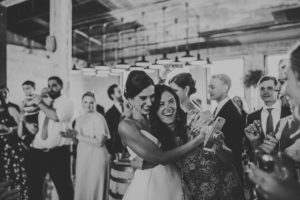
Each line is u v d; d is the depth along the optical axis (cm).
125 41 826
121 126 174
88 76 647
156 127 185
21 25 622
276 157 77
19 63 558
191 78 257
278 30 672
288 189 61
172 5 576
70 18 489
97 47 874
